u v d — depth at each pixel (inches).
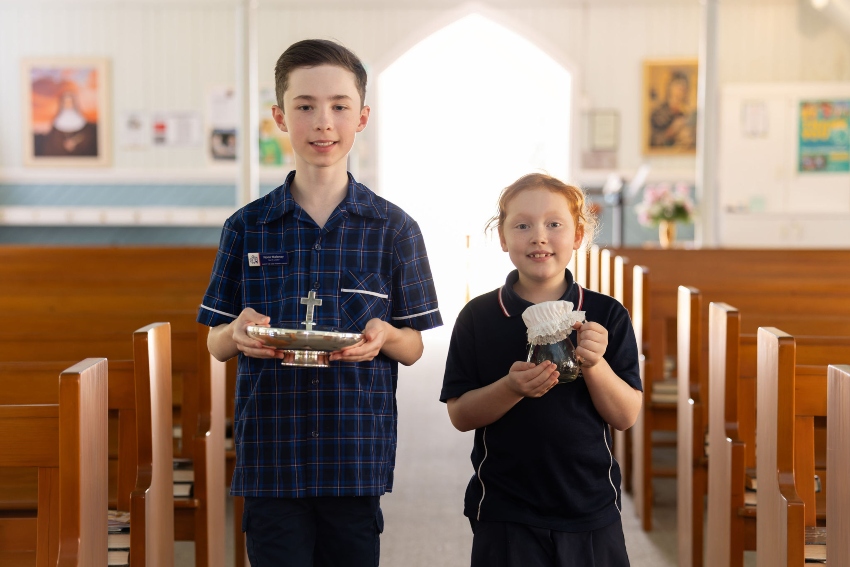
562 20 482.9
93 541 75.0
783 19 471.8
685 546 125.0
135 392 93.0
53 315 124.3
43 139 491.5
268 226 76.2
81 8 485.4
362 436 74.9
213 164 492.7
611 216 487.8
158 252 193.0
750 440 111.3
